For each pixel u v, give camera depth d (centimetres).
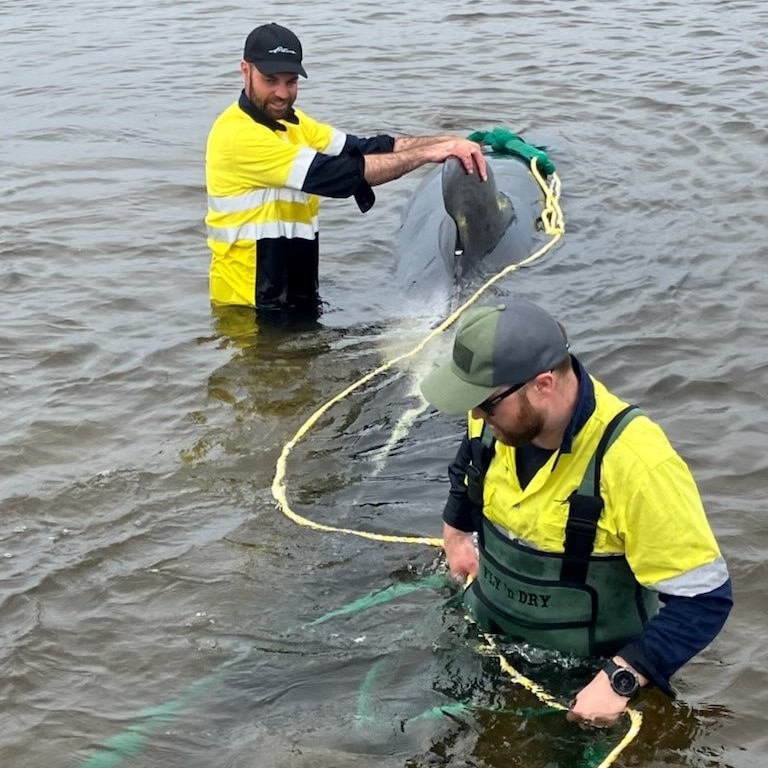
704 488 551
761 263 809
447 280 773
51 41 1596
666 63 1379
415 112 1221
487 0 1775
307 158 709
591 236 862
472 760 396
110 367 691
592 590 389
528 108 1220
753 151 1038
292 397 655
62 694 432
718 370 665
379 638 455
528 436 363
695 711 414
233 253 754
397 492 562
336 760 396
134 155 1094
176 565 507
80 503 555
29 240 887
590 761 394
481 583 426
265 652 452
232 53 1494
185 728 414
